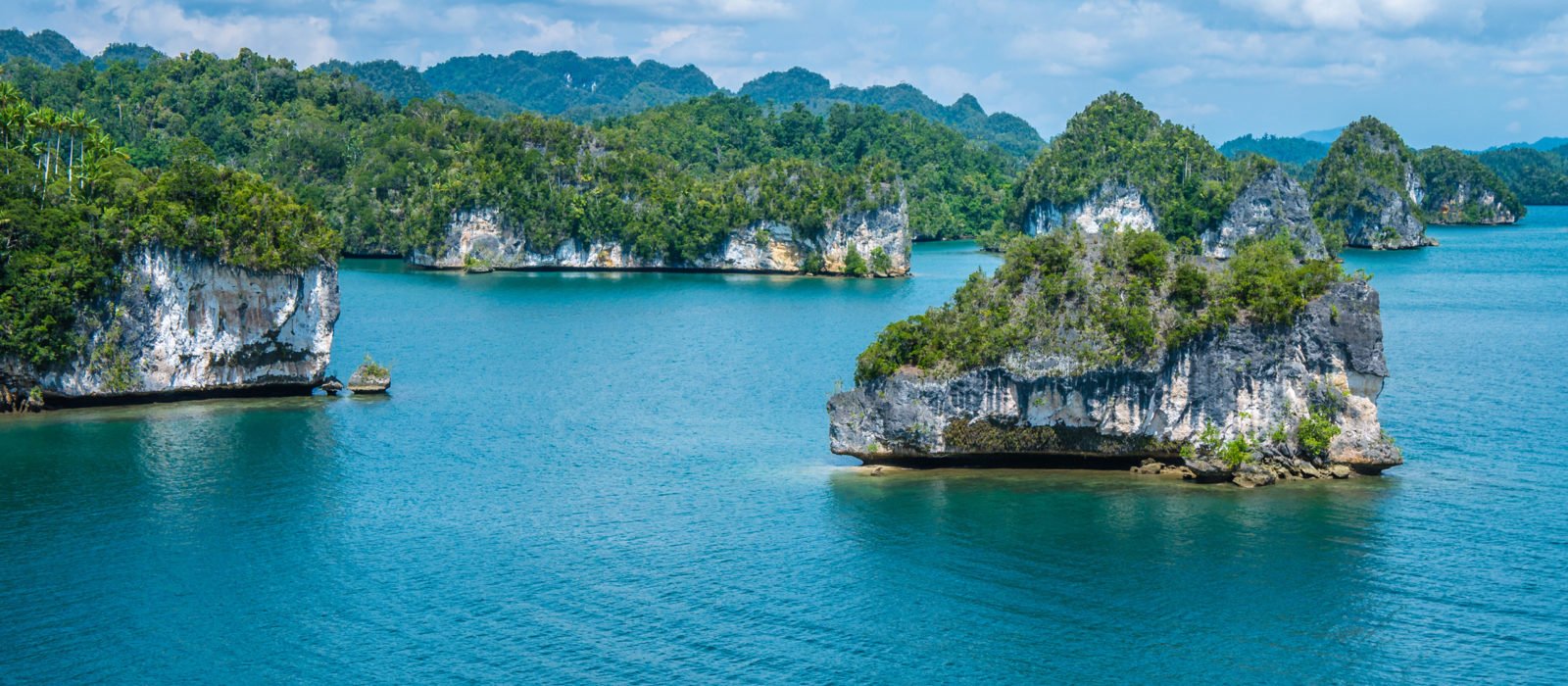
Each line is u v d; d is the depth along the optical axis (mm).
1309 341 89812
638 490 91688
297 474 95750
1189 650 66188
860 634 68062
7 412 113938
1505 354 145875
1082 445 92875
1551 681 62094
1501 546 78062
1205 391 90250
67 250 113375
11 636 68062
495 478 95000
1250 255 93188
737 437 107562
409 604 71812
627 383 131250
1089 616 70000
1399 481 90750
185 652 66375
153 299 115438
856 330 171125
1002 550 78938
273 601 72312
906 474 93938
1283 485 89750
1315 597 71688
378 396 123875
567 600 72188
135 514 86562
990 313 92500
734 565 76938
